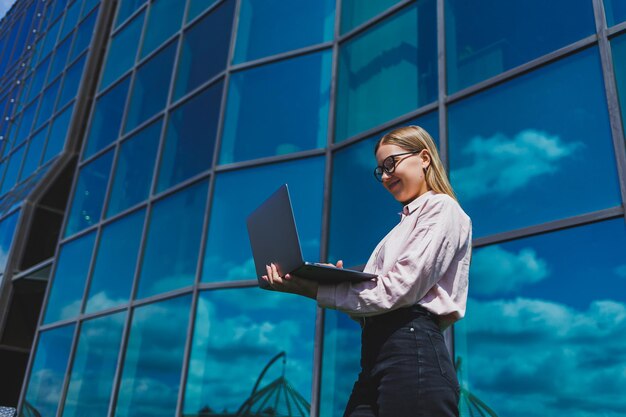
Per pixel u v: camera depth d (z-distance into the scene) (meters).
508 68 5.21
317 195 6.32
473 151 5.18
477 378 4.37
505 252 4.62
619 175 4.16
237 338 6.06
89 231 9.14
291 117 6.97
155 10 10.42
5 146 15.54
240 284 6.29
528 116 4.90
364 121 6.29
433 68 5.85
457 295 1.47
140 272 7.59
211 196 7.05
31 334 11.30
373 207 5.73
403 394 1.29
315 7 7.50
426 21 6.13
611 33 4.60
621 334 3.81
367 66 6.55
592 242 4.17
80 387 7.64
